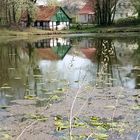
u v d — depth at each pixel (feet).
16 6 197.26
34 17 203.41
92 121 34.60
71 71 65.05
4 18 197.26
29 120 35.37
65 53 98.17
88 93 46.03
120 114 36.83
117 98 41.27
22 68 71.41
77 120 35.01
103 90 47.78
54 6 255.29
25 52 102.89
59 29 238.48
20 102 42.42
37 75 61.41
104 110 38.27
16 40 151.84
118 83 52.80
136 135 30.94
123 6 309.01
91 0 245.86
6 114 37.50
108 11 229.86
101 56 88.07
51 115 36.88
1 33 178.50
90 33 198.29
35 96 45.27
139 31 204.23
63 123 34.09
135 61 77.25
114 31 204.44
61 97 44.29
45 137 30.81
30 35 185.78
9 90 49.42
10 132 32.19
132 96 44.32
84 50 103.45
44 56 92.48
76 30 218.79
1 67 73.67
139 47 108.58
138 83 52.54
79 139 29.96
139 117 35.81
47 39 155.63
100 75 58.08
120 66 70.08
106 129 32.32
